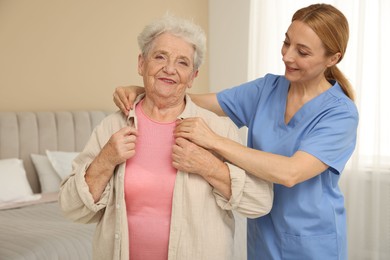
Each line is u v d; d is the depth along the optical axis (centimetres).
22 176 325
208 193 140
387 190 338
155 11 432
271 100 171
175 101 144
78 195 136
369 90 342
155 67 140
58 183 348
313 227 157
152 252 141
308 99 160
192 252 137
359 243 345
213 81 448
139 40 144
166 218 140
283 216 158
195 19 443
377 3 338
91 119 386
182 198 137
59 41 388
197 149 133
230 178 135
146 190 139
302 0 370
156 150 142
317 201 155
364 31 339
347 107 154
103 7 407
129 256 142
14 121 348
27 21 374
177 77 140
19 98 372
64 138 368
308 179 155
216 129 147
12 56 369
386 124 337
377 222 339
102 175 135
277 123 166
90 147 147
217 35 442
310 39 143
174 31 140
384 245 340
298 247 157
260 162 135
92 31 403
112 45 413
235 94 182
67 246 231
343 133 150
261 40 390
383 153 339
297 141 156
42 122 360
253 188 137
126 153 132
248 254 174
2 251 214
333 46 145
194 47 142
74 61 395
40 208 303
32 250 217
